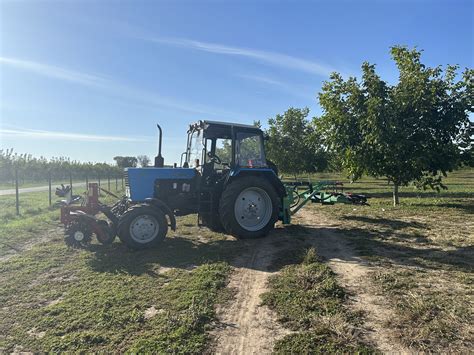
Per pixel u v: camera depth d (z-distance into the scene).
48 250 6.81
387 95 11.32
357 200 10.33
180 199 7.75
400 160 11.08
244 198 7.82
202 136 7.91
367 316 3.70
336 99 12.12
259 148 8.35
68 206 7.09
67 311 3.99
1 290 4.73
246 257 6.17
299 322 3.59
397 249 6.32
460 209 10.40
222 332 3.48
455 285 4.46
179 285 4.70
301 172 22.05
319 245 6.88
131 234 6.69
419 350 3.05
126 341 3.31
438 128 11.00
